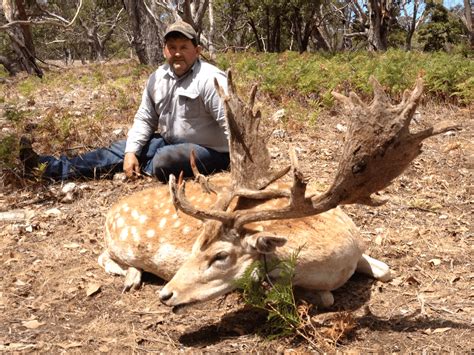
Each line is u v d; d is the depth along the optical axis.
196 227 1.74
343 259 1.64
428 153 3.08
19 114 3.30
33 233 2.26
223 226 1.49
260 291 1.52
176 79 2.43
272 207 1.59
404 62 5.13
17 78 8.20
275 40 14.69
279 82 4.30
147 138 2.61
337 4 16.52
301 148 3.09
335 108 3.91
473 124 3.71
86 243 2.18
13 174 2.66
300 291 1.67
